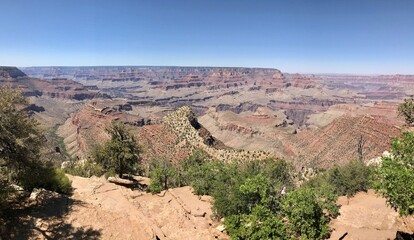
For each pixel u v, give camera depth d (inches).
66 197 1024.9
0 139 844.0
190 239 979.9
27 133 895.1
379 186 797.9
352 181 1722.4
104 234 841.5
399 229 997.2
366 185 1707.7
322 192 1195.9
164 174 1724.9
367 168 1790.1
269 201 1110.4
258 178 1143.6
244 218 1047.6
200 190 1502.2
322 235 1006.4
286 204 1047.6
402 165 755.4
